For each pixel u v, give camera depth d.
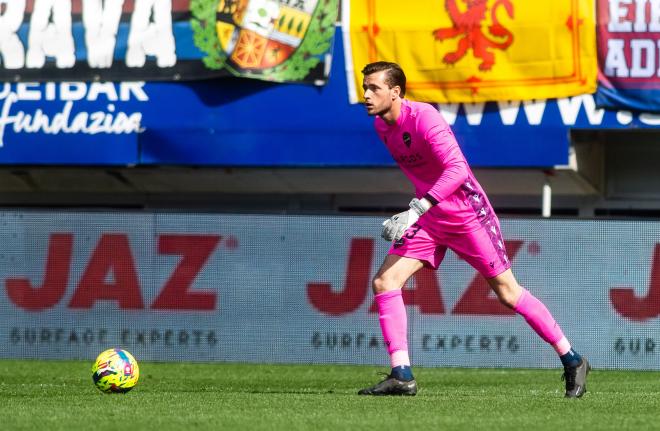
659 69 41.16
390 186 48.94
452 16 42.16
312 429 14.16
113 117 44.56
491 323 32.00
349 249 32.34
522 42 41.75
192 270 32.75
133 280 32.94
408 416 15.82
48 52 44.88
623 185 49.75
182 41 44.03
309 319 32.44
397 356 20.20
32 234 33.28
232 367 35.38
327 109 43.44
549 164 41.91
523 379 31.61
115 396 20.38
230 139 43.94
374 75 19.25
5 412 16.61
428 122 19.14
